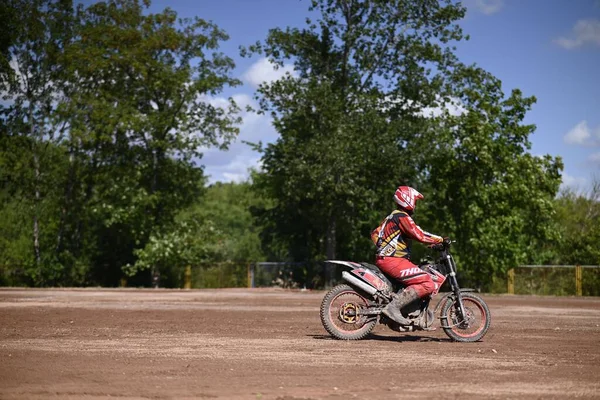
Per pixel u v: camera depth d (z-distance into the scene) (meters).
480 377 7.25
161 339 10.84
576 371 7.75
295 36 40.50
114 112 40.00
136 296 26.94
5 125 40.94
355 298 11.04
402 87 40.34
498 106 36.47
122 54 40.88
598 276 34.72
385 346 10.04
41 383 6.73
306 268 41.47
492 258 34.81
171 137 41.94
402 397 6.12
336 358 8.68
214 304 21.44
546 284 35.47
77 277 42.47
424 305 10.84
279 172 40.47
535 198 35.09
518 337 11.69
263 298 26.06
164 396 6.12
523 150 36.56
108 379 6.97
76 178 42.19
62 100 41.12
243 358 8.62
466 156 36.00
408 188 11.07
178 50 42.00
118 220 40.28
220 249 52.06
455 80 38.72
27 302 21.80
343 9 40.47
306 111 38.12
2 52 41.12
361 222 40.56
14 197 42.06
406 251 10.87
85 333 11.79
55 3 41.31
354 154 37.47
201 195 44.50
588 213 45.44
